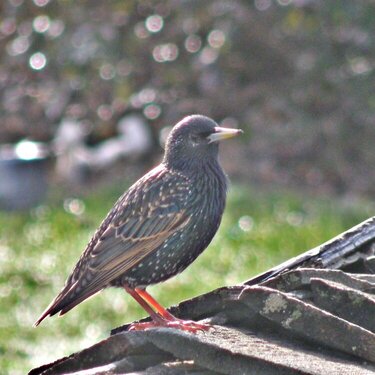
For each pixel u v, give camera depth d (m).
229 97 16.81
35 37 18.08
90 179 16.75
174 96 17.33
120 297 12.03
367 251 6.50
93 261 6.95
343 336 5.29
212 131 7.19
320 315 5.35
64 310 6.86
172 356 5.33
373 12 16.22
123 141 17.14
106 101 17.67
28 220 14.80
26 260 13.16
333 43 16.28
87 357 5.50
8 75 18.41
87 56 17.62
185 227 7.04
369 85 16.11
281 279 5.86
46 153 16.28
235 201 14.88
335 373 4.96
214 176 7.20
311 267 6.37
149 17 17.39
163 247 7.02
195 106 17.08
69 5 17.91
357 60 16.23
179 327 5.63
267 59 16.61
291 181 16.33
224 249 13.08
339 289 5.56
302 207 14.87
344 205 15.19
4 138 18.41
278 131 16.42
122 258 6.97
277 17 16.41
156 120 17.33
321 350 5.37
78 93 17.88
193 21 17.11
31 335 11.35
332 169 16.22
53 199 15.88
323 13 16.22
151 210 7.02
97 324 11.52
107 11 17.72
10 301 12.15
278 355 5.16
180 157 7.20
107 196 15.62
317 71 16.27
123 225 7.03
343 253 6.43
